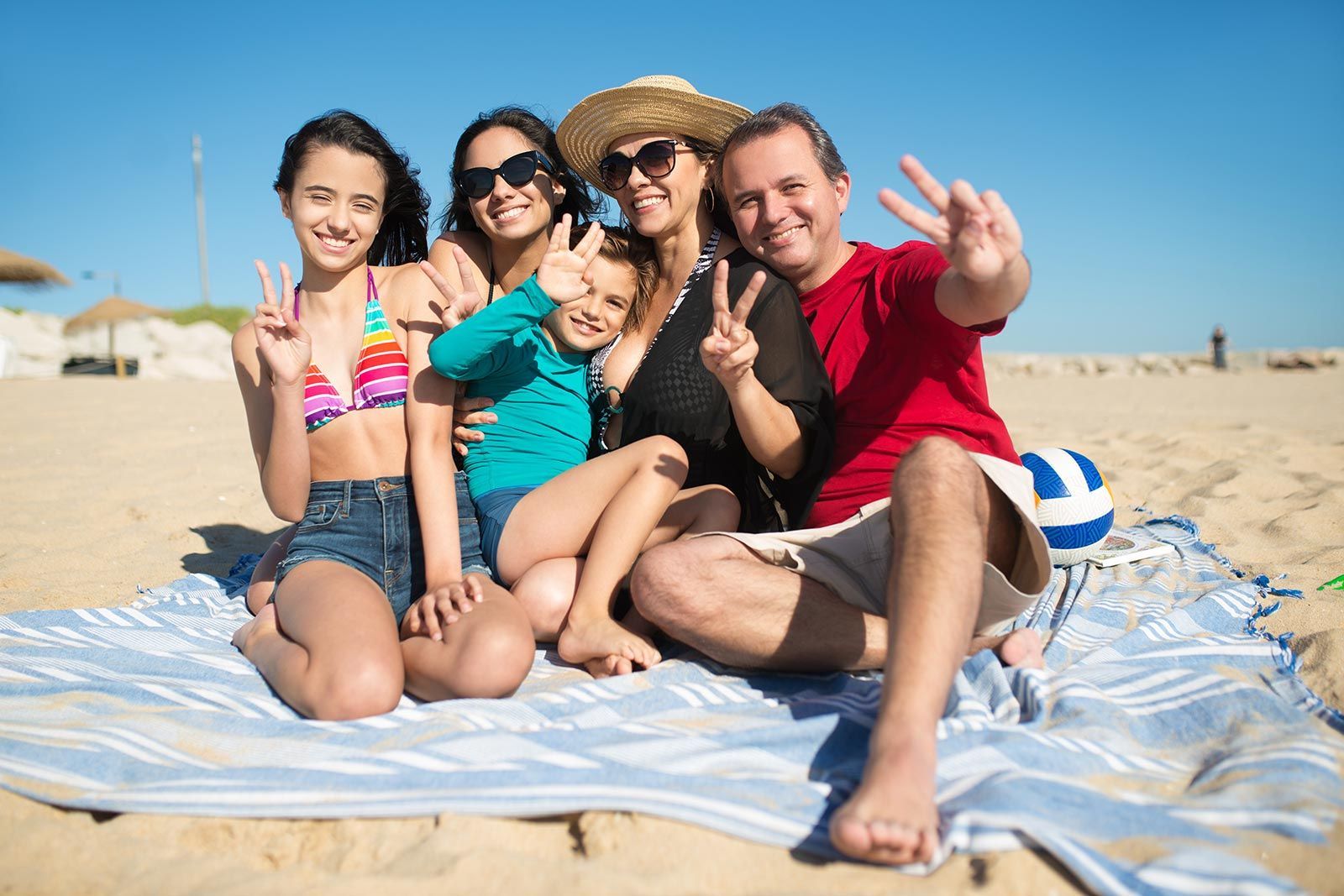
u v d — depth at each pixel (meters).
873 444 3.09
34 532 5.04
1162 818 1.89
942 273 2.83
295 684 2.60
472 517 3.26
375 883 1.77
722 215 3.53
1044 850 1.81
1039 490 3.72
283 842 1.98
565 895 1.72
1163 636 3.14
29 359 26.03
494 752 2.21
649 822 1.93
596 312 3.34
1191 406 14.05
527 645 2.65
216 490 6.22
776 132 3.17
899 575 2.15
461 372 3.00
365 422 3.12
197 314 34.22
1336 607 3.40
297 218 3.06
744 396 2.83
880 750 1.90
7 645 3.09
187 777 2.15
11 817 2.08
